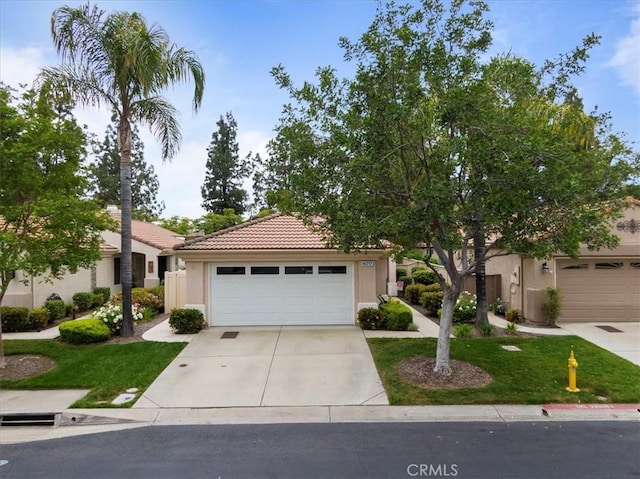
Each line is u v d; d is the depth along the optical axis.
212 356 10.83
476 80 7.73
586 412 7.47
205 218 40.50
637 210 14.23
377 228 7.52
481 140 7.30
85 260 10.22
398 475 5.37
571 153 7.31
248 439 6.52
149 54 11.86
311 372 9.55
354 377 9.20
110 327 13.15
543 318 14.30
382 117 7.56
